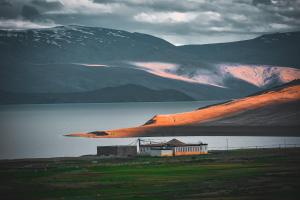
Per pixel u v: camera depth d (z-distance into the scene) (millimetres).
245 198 192500
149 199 196875
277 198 191500
